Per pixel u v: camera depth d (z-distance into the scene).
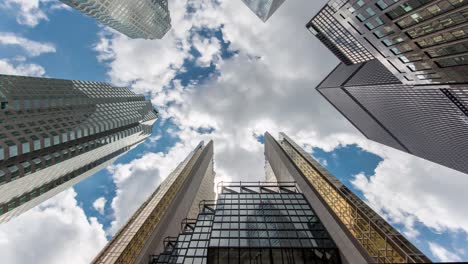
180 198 70.50
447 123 109.69
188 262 39.16
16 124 67.94
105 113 117.56
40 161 70.31
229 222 40.00
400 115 142.50
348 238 30.23
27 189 74.50
